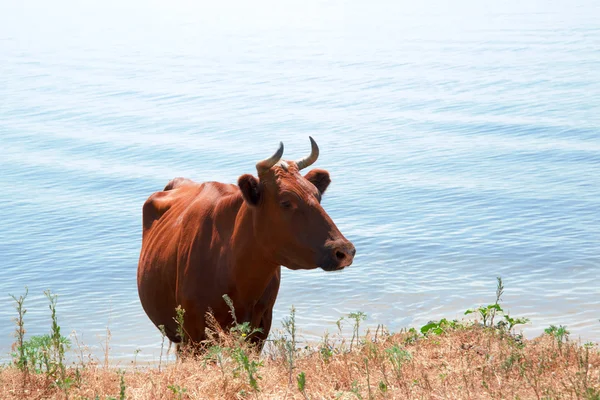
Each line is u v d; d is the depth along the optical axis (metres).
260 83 61.22
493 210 26.75
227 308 11.66
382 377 9.37
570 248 22.45
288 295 20.05
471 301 19.12
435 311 18.64
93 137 43.03
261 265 11.39
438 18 110.69
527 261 21.64
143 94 58.19
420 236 24.28
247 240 11.34
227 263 11.53
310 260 10.91
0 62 81.81
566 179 30.50
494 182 30.55
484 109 46.59
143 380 9.77
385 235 24.50
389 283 20.52
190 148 39.16
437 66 65.50
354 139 40.19
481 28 94.31
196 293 11.68
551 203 27.23
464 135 39.91
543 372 9.32
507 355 9.87
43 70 74.44
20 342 9.95
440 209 27.22
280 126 44.38
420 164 34.22
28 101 56.91
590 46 72.44
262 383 9.28
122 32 114.56
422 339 11.58
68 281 22.03
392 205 28.02
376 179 31.92
